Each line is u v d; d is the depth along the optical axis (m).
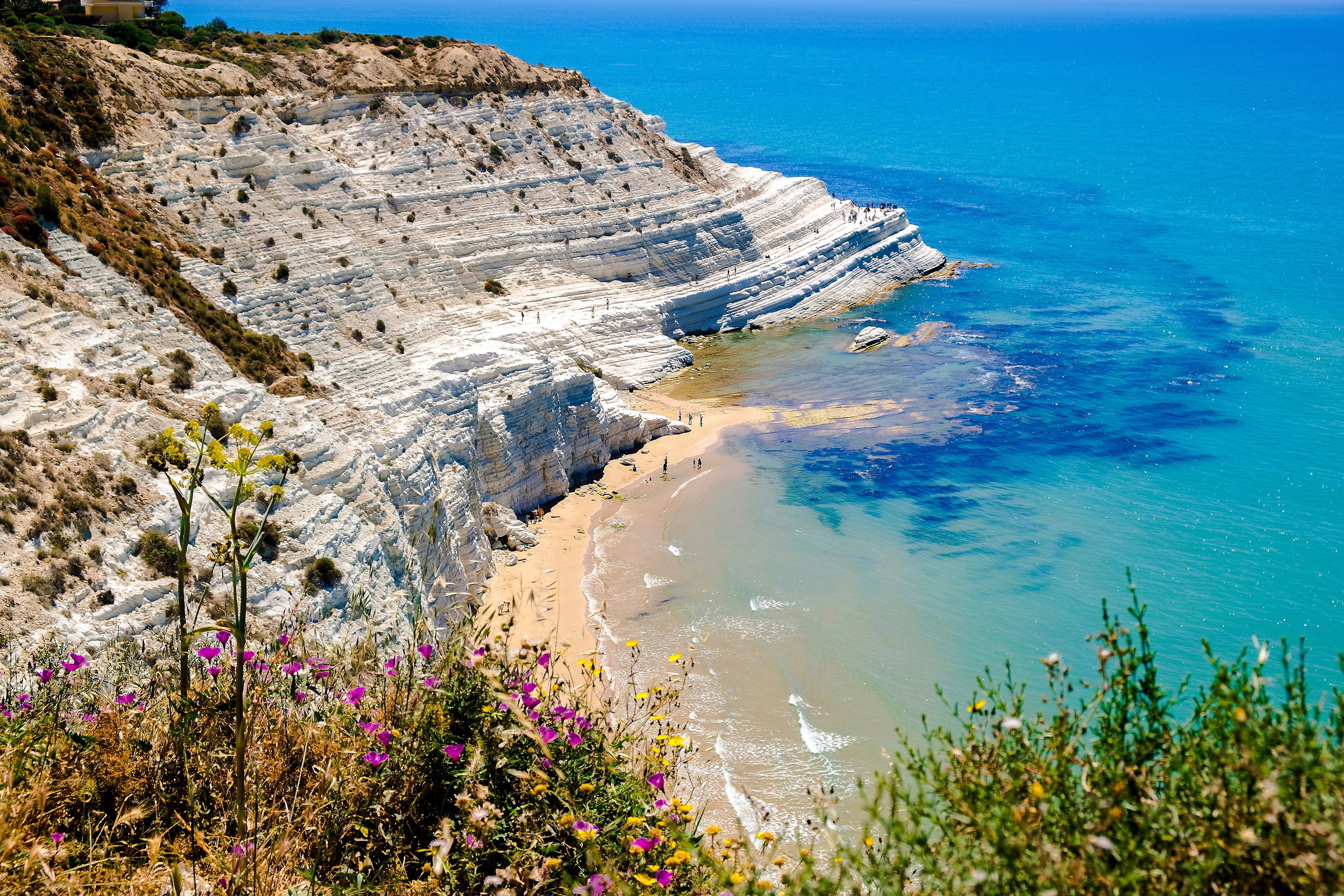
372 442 60.41
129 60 89.56
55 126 77.31
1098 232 181.88
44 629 35.91
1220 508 79.44
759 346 122.19
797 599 65.88
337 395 65.50
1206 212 198.38
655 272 124.38
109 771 13.50
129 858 12.24
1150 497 81.62
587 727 14.48
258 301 74.94
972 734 11.05
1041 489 83.44
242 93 95.38
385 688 15.64
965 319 132.25
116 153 79.94
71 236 62.72
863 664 58.47
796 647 59.91
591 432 87.00
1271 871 8.30
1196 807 9.16
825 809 13.95
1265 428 95.56
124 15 124.75
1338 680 56.69
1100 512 79.00
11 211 60.00
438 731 13.77
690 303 124.56
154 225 76.06
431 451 66.56
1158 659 59.03
